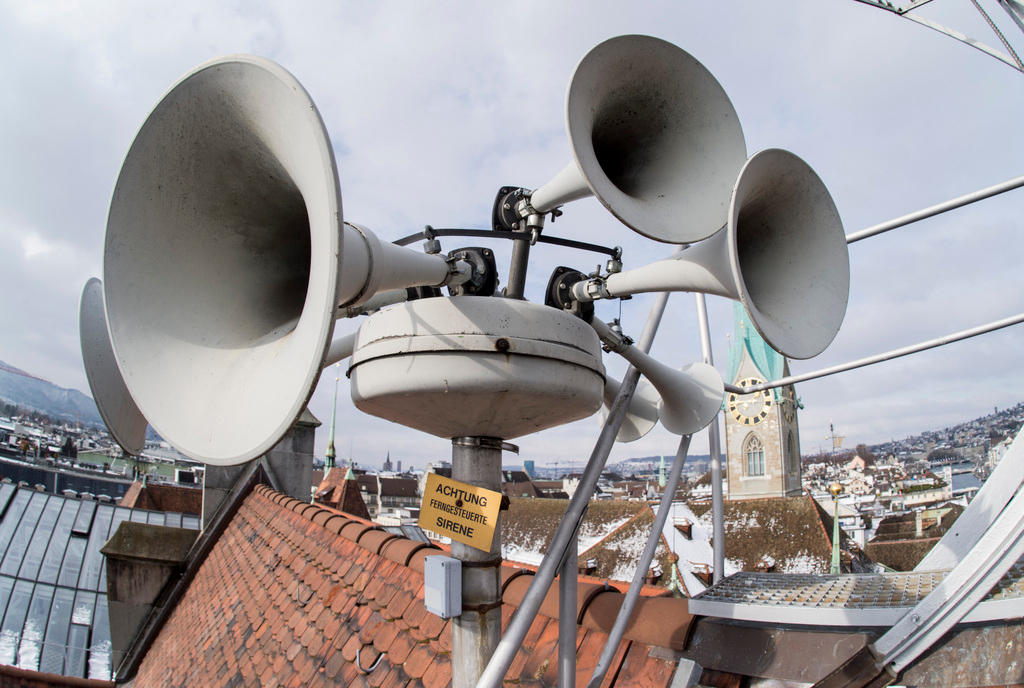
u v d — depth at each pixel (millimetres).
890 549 49250
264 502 11469
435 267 2369
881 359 4008
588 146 2432
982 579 2279
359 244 2111
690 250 2775
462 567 2445
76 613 14422
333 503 47750
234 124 2344
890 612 2715
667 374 3553
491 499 2432
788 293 2691
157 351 2383
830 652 2801
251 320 2678
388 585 5359
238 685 5738
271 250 2844
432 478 2570
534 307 2375
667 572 41969
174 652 8742
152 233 2516
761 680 2906
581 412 2621
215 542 11898
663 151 2873
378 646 4656
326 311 1693
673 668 3180
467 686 2406
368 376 2436
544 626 3896
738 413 59938
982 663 2457
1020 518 2236
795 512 43781
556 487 158375
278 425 1778
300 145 1954
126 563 11266
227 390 2209
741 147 2664
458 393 2264
